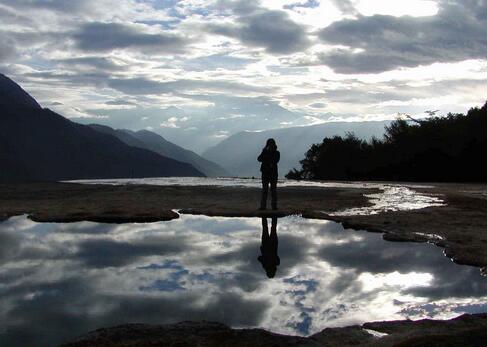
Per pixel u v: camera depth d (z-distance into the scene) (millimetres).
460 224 12945
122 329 5512
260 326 5812
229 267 8844
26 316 6164
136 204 18031
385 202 18828
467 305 6613
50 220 14578
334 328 5547
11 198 20656
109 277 8117
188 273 8398
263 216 15766
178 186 28094
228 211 16281
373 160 54625
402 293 7164
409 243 11031
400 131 54938
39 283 7738
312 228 13391
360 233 12500
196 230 13078
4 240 11461
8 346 5219
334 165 57812
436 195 21672
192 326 5609
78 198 20609
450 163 42031
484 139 41469
